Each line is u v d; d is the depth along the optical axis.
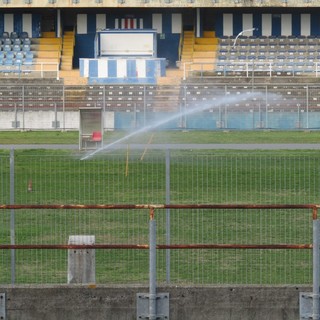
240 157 90.31
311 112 164.00
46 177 91.00
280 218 78.44
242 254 70.88
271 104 166.38
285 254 70.56
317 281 58.19
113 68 188.62
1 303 58.75
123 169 93.50
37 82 184.38
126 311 59.19
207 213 80.19
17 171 90.81
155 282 58.34
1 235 75.38
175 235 74.62
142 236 74.56
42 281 65.38
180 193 87.38
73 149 117.50
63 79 186.12
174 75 191.75
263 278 65.38
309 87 168.88
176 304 59.09
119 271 68.00
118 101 171.75
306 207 58.53
